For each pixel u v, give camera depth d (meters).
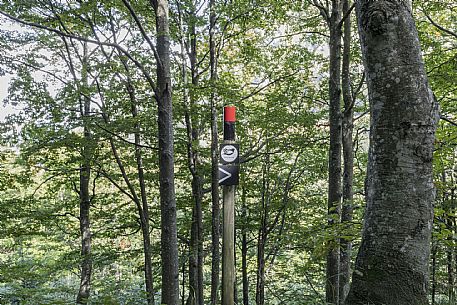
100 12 8.85
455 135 6.26
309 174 12.51
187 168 10.99
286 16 10.03
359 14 2.91
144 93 8.31
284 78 10.29
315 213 11.95
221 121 10.74
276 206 11.80
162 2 7.00
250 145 11.16
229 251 4.03
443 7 8.10
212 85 8.73
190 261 10.93
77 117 8.47
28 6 8.27
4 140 8.72
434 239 4.41
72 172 11.60
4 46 8.67
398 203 2.64
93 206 12.11
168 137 6.75
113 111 8.50
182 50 9.84
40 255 16.67
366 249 2.73
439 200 6.82
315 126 10.41
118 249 11.40
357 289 2.66
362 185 12.07
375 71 2.78
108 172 11.56
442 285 6.83
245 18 9.51
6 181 10.68
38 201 11.24
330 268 7.29
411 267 2.57
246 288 13.38
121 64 8.05
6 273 7.73
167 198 6.70
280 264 12.38
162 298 6.59
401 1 2.77
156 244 11.49
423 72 2.76
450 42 8.61
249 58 10.27
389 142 2.71
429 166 2.67
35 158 10.30
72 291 8.02
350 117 8.84
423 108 2.69
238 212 12.69
